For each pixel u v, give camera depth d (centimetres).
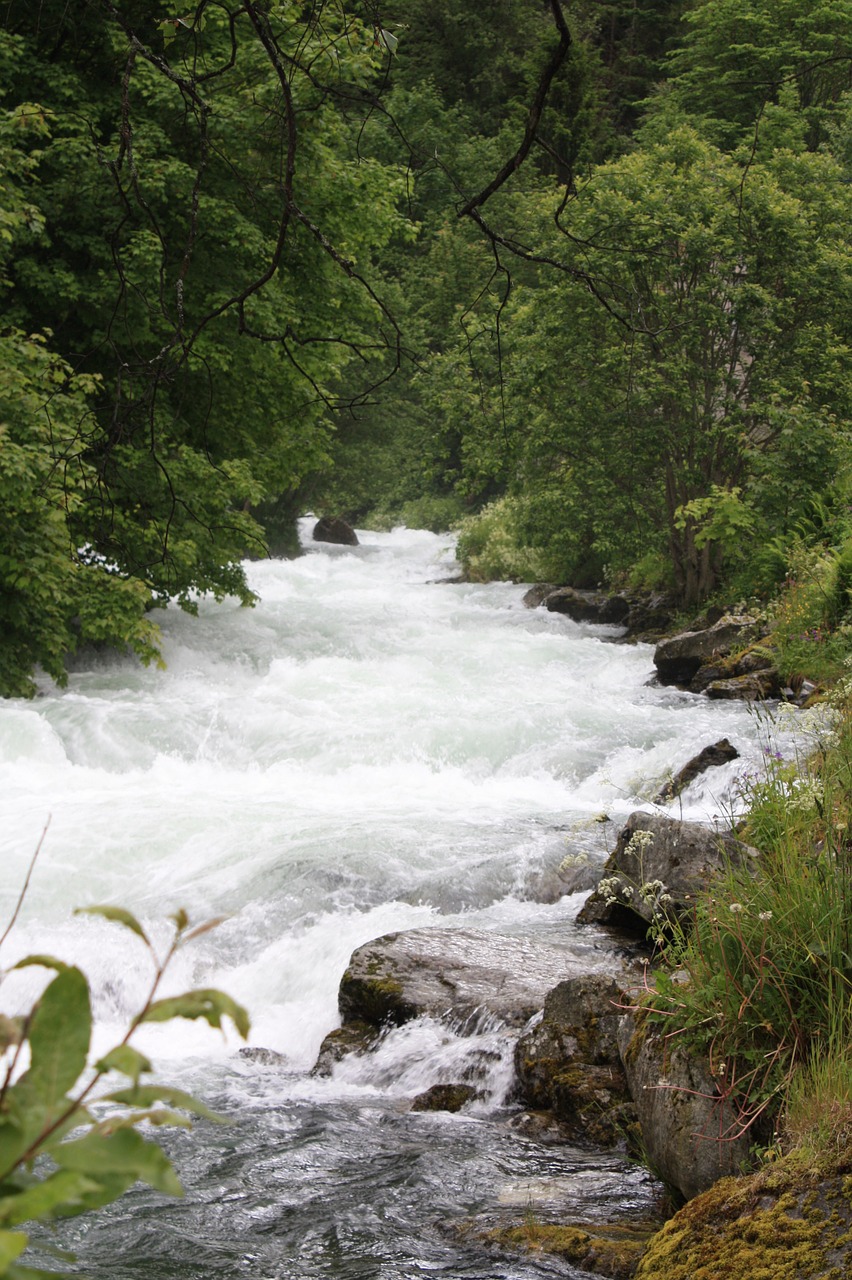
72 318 1786
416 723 1402
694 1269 343
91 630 1545
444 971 707
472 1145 543
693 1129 401
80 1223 457
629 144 4775
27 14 1672
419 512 4597
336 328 1944
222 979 809
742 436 2184
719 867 632
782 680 1560
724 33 4153
